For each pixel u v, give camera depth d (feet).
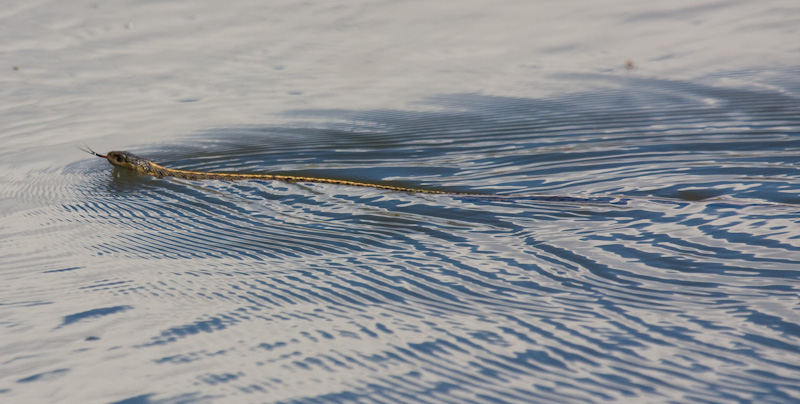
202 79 52.47
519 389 16.84
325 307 21.54
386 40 58.18
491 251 25.22
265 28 61.72
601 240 25.67
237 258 25.73
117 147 40.83
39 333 20.38
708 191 30.32
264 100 48.16
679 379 16.93
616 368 17.52
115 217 30.60
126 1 67.82
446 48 55.93
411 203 30.42
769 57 49.73
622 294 21.50
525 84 48.67
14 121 46.09
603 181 32.37
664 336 18.93
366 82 50.57
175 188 33.81
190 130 43.11
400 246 26.12
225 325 20.58
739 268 22.84
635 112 41.91
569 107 43.70
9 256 26.68
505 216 28.53
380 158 37.22
